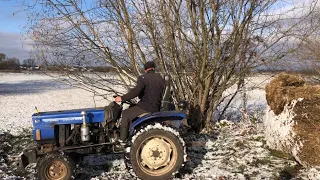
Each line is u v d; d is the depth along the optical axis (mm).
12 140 8461
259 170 5418
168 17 7062
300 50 7195
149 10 7062
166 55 7406
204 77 7527
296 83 6293
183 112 5348
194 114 7820
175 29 7223
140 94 5492
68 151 5309
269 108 6785
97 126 5527
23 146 7816
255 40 7223
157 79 5492
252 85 7969
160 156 5188
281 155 6035
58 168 4977
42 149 5262
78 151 5359
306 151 5293
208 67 7461
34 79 43031
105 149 5492
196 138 7395
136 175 5117
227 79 7652
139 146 5094
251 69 7609
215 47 7199
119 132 5488
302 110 5496
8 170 5949
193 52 7492
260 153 6230
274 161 5789
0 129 9766
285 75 6367
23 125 10633
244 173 5336
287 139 5648
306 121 5418
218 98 7852
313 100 5488
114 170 5734
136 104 5543
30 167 6012
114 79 7824
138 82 5371
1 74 53250
